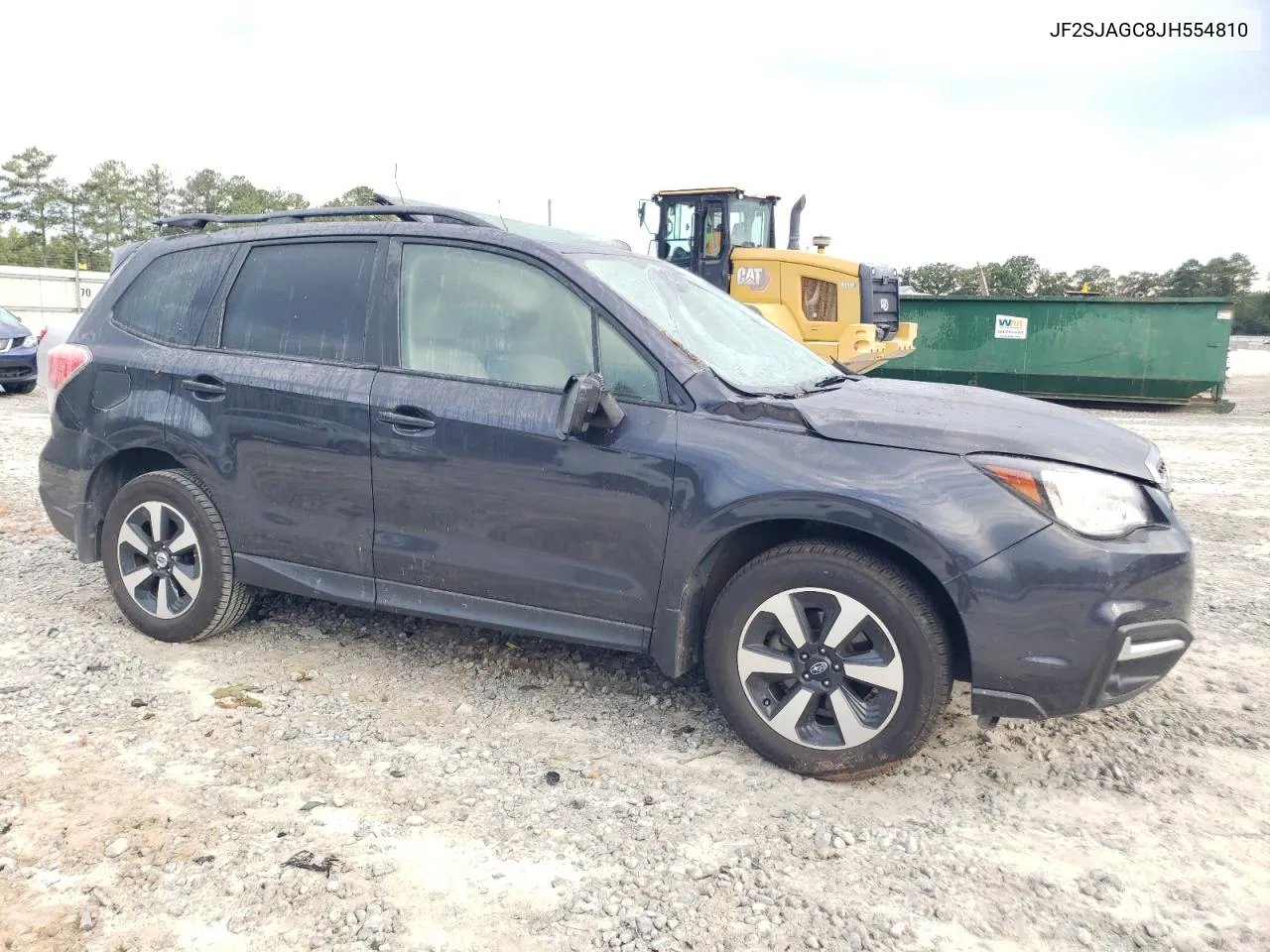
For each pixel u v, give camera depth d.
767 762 3.55
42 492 4.80
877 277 14.34
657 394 3.58
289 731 3.69
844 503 3.23
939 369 18.94
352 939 2.56
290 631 4.73
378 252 4.14
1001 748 3.68
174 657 4.36
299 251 4.32
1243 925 2.68
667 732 3.79
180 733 3.65
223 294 4.43
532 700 4.05
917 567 3.32
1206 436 13.47
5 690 3.96
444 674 4.28
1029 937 2.62
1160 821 3.20
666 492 3.48
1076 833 3.12
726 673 3.51
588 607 3.67
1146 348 17.62
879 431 3.32
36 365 14.63
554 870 2.88
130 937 2.54
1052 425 3.45
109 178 108.75
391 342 4.02
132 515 4.53
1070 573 3.09
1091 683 3.13
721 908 2.71
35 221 107.50
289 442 4.11
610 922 2.65
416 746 3.62
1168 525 3.27
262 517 4.23
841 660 3.33
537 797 3.28
